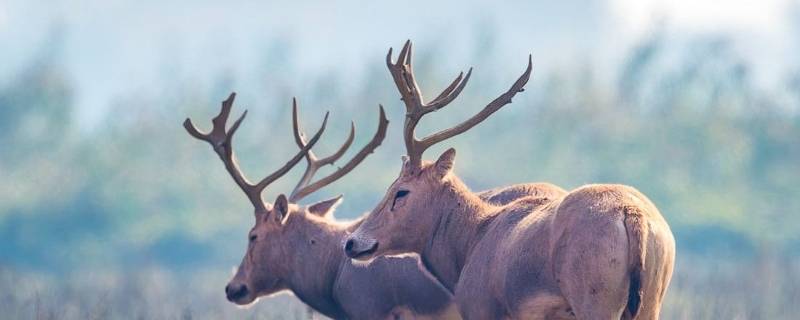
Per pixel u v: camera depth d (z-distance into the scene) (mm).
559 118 75750
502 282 9656
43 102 88062
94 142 77812
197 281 36688
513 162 72312
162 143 74812
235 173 12844
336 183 59906
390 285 12078
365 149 12961
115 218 65000
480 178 69375
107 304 20344
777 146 68312
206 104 95188
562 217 9070
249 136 79812
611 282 8703
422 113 10781
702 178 66438
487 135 76938
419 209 10789
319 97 91938
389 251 10852
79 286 29953
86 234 64438
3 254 63000
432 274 10930
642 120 76250
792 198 62500
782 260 34156
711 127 70875
